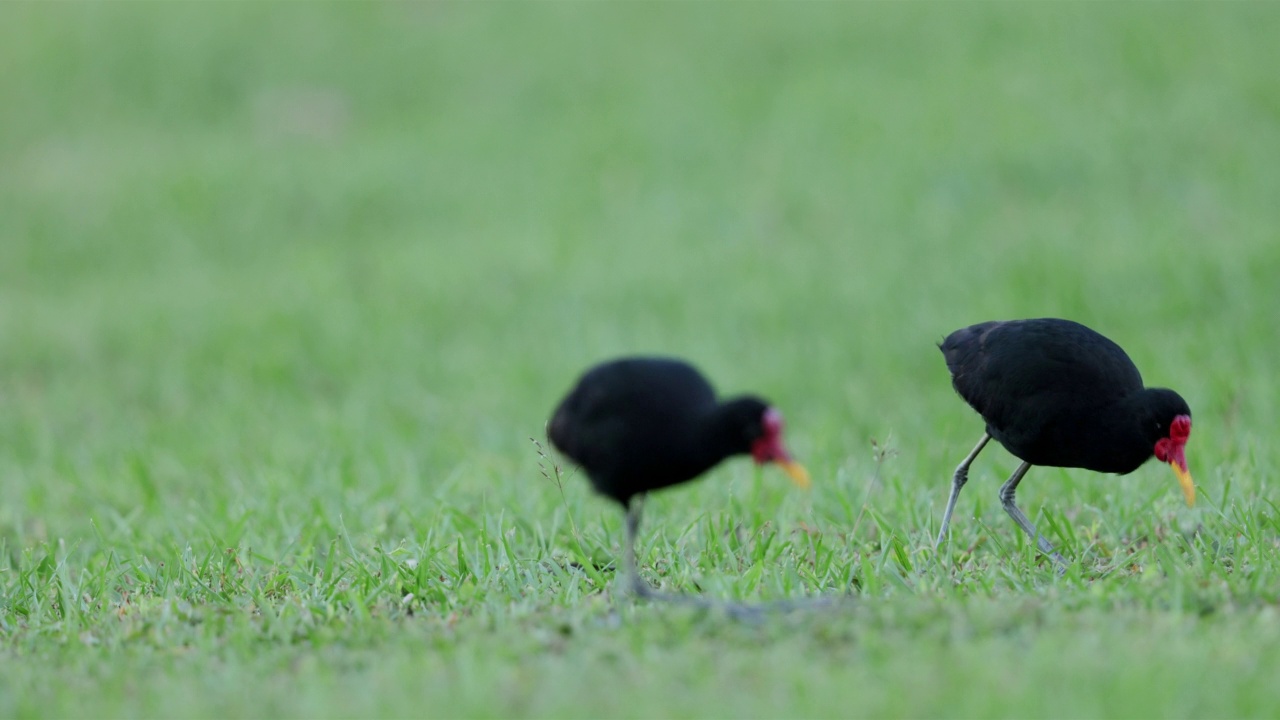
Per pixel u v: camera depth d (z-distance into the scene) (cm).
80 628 770
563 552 883
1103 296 1578
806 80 2681
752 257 1944
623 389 713
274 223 2359
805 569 809
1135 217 1905
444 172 2484
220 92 2952
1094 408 816
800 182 2233
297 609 769
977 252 1839
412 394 1534
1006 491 890
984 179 2128
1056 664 595
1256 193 1923
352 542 938
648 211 2205
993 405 855
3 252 2303
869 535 920
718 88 2703
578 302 1811
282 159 2616
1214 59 2461
